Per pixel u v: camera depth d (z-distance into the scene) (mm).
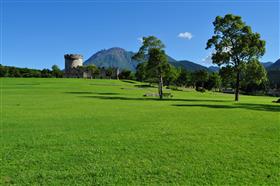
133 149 13828
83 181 9922
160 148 14062
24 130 18344
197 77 156875
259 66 56344
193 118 24750
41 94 59500
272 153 13422
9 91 68312
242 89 146625
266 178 10336
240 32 57062
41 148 13898
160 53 61344
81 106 34781
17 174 10453
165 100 51344
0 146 14188
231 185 9727
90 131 18141
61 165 11453
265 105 44406
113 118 24109
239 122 22688
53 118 23766
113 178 10195
